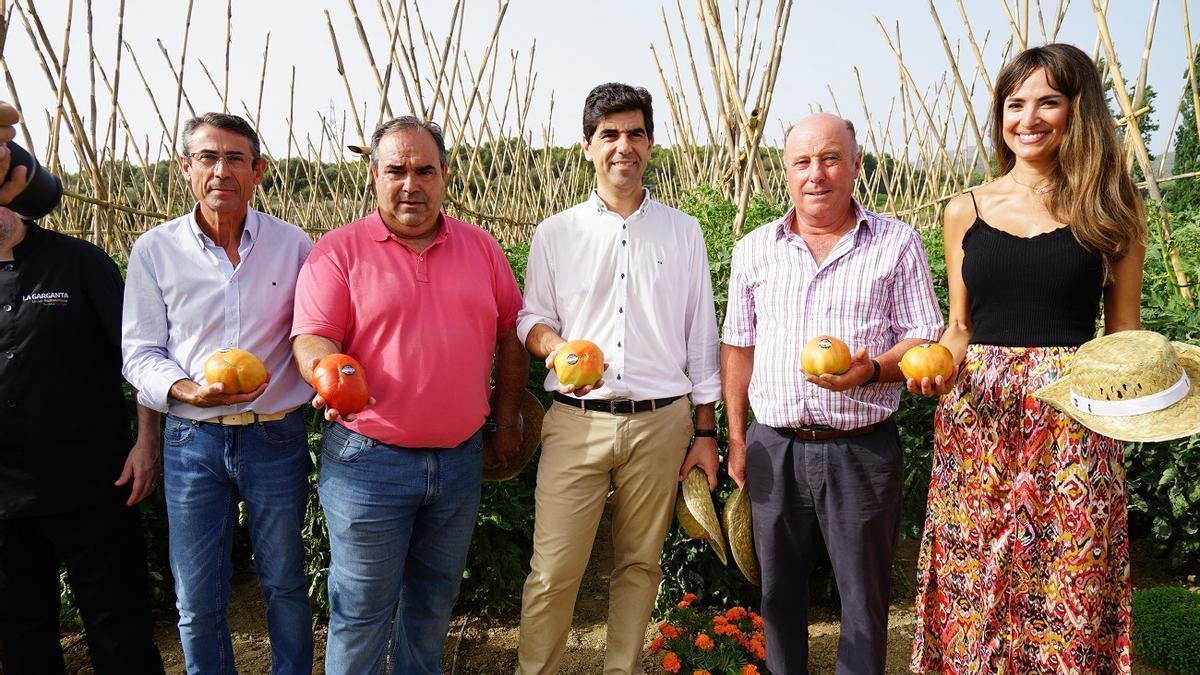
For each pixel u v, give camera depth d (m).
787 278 2.52
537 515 2.75
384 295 2.34
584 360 2.37
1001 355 2.27
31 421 2.37
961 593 2.38
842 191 2.44
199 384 2.41
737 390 2.72
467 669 3.28
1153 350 1.98
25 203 2.33
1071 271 2.19
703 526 2.62
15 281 2.38
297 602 2.56
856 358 2.25
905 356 2.25
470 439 2.56
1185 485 3.69
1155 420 1.95
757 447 2.59
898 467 2.48
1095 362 2.03
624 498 2.72
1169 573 4.05
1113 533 2.24
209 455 2.41
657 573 2.82
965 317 2.48
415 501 2.41
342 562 2.42
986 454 2.29
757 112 4.16
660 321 2.66
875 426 2.47
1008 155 2.42
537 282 2.76
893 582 3.95
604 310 2.65
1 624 2.48
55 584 2.62
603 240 2.65
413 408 2.35
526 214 8.46
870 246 2.46
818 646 3.37
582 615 3.70
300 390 2.54
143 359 2.36
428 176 2.35
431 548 2.55
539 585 2.71
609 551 4.34
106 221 4.02
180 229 2.45
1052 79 2.18
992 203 2.36
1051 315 2.23
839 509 2.47
